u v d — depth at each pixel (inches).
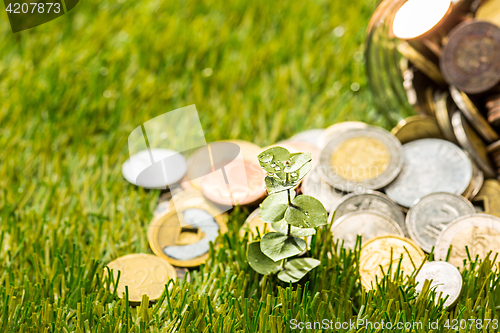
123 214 22.0
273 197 20.4
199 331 20.5
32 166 22.9
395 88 23.0
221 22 26.1
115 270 21.1
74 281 21.1
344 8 26.0
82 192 22.4
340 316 20.4
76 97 24.2
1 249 21.5
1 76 25.0
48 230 21.7
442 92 22.6
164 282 21.0
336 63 24.5
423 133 22.2
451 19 22.5
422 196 21.5
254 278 20.9
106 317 20.5
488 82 21.9
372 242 21.0
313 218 20.3
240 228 21.5
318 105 23.7
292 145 22.4
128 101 24.1
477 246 20.9
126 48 25.5
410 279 20.6
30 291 20.9
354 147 21.9
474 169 21.7
